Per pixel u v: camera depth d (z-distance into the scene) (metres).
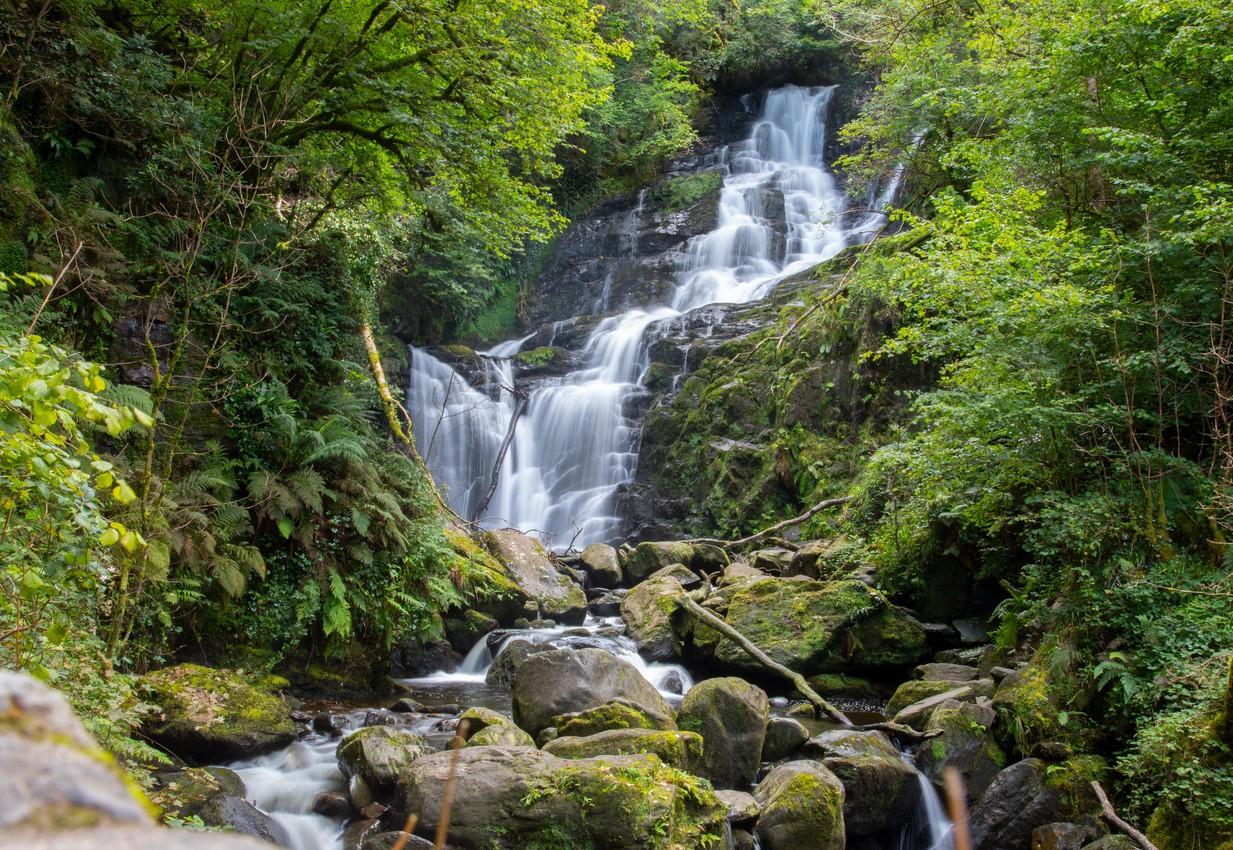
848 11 20.31
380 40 12.15
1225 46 9.03
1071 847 6.68
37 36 9.62
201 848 0.61
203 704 7.73
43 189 9.59
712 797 6.45
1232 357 8.23
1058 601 8.71
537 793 6.12
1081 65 10.58
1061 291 8.34
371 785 6.96
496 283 25.66
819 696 10.38
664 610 12.03
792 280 21.45
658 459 18.70
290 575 10.11
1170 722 6.70
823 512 15.05
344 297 12.55
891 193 23.67
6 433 3.99
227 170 10.45
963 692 8.91
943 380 10.62
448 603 11.64
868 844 7.47
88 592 6.63
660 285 24.73
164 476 7.76
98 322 9.48
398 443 18.72
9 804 0.60
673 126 28.88
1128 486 8.42
